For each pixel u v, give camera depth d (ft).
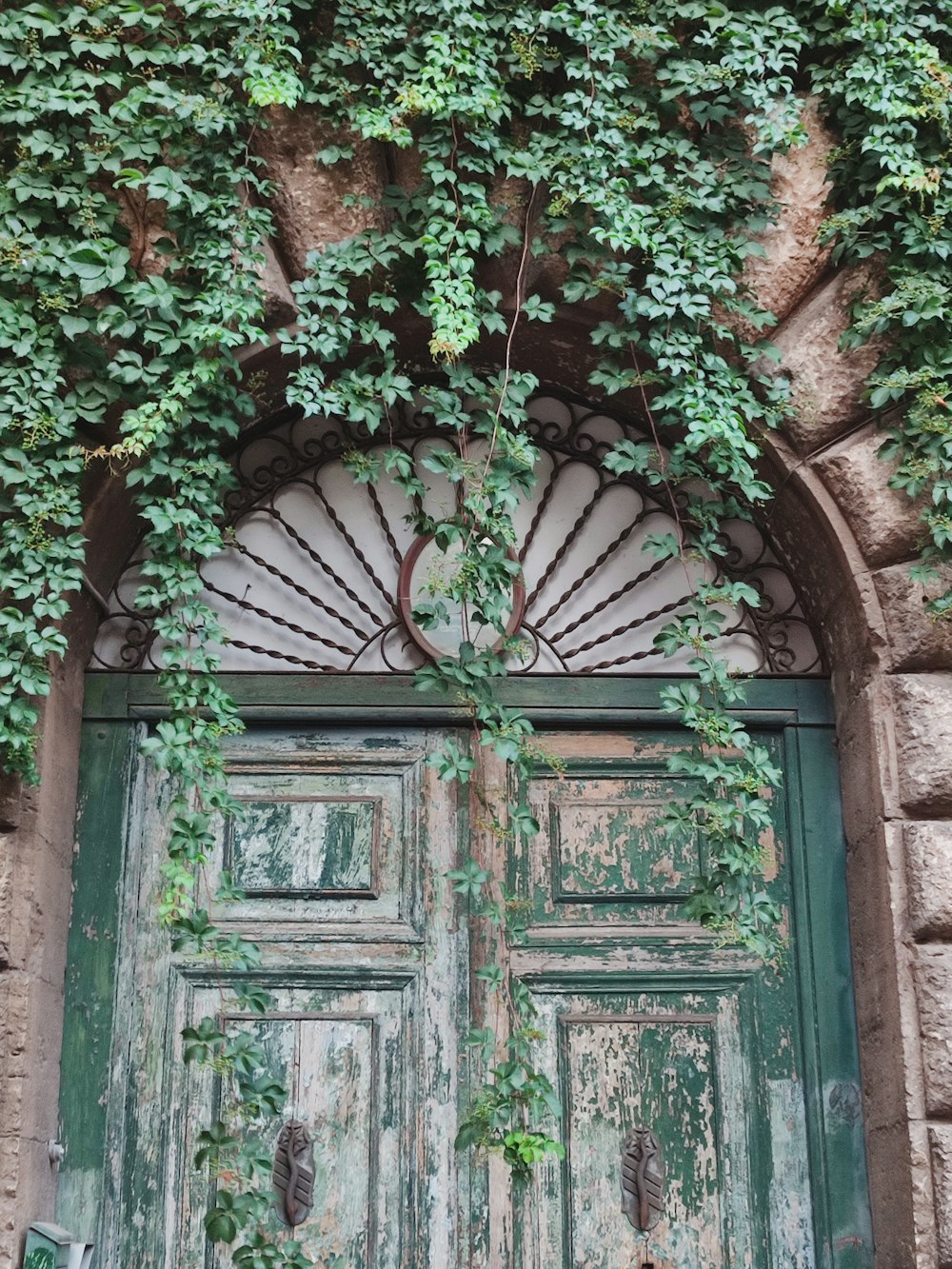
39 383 12.00
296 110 13.03
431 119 12.93
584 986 13.26
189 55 12.52
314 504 14.43
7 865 11.82
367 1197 12.71
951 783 12.20
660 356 12.75
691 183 13.12
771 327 13.16
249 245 12.46
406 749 13.82
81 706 13.47
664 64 13.32
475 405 14.56
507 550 12.48
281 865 13.47
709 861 12.61
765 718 13.85
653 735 13.97
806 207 13.17
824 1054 13.03
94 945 12.96
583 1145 12.91
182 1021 13.04
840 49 13.35
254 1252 11.03
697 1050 13.17
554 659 14.14
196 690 11.73
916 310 12.52
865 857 12.87
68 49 12.58
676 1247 12.68
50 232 12.35
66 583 11.80
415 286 13.20
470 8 13.05
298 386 12.43
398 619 14.10
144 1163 12.64
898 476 12.62
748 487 12.42
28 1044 11.78
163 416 11.96
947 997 11.85
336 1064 13.01
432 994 13.17
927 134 13.06
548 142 12.94
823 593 13.62
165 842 13.43
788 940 13.42
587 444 14.60
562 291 13.28
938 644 12.48
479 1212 12.69
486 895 13.38
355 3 13.02
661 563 14.40
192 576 11.98
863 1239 12.56
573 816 13.70
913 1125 11.77
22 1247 11.51
